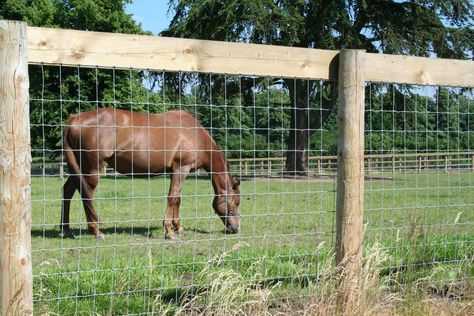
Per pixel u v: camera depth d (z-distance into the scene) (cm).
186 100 2527
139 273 508
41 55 341
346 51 430
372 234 719
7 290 325
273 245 719
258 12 2352
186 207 1266
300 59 425
